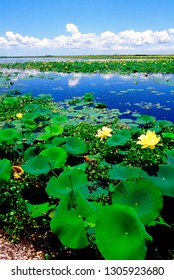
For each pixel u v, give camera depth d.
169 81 22.23
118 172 4.31
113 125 8.51
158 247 3.50
